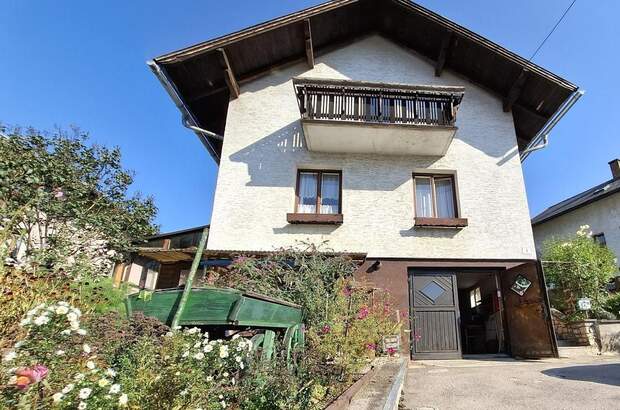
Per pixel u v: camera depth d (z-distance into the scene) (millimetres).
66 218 8492
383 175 9273
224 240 8508
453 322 8250
